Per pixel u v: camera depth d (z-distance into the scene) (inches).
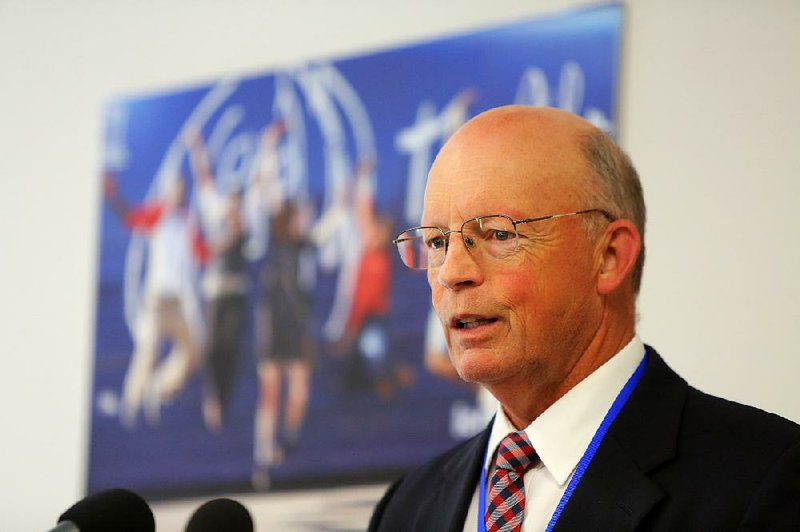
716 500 102.6
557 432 113.2
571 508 106.6
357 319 253.4
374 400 247.9
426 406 241.3
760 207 207.0
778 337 202.1
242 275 271.6
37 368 300.7
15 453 298.8
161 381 279.1
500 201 113.7
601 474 107.7
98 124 302.4
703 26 218.1
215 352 272.2
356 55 264.2
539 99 233.8
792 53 208.4
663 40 221.8
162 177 288.4
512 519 111.8
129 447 280.8
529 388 116.0
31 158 312.2
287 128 271.3
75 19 312.0
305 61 271.7
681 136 216.5
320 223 262.5
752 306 205.2
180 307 279.6
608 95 224.2
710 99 214.8
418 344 244.7
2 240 312.2
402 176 253.0
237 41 284.7
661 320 212.8
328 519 249.1
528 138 116.4
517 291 112.7
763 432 106.5
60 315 300.5
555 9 236.2
